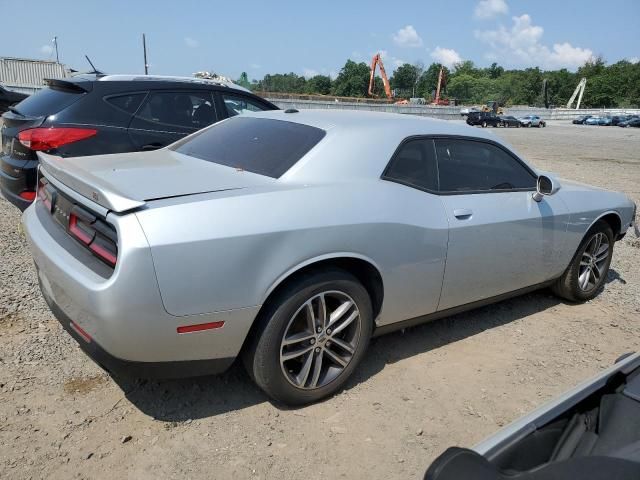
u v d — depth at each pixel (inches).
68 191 112.6
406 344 153.9
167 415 114.7
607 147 1018.1
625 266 247.1
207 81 253.9
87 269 101.6
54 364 129.1
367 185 125.5
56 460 99.9
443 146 146.3
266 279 106.1
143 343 98.3
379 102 2768.2
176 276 97.2
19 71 1238.3
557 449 77.4
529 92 5354.3
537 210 161.9
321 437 111.6
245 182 117.2
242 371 132.7
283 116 149.1
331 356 121.3
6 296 160.2
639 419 76.5
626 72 4955.7
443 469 62.8
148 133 223.9
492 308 185.8
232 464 102.3
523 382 139.1
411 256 129.6
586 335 170.1
